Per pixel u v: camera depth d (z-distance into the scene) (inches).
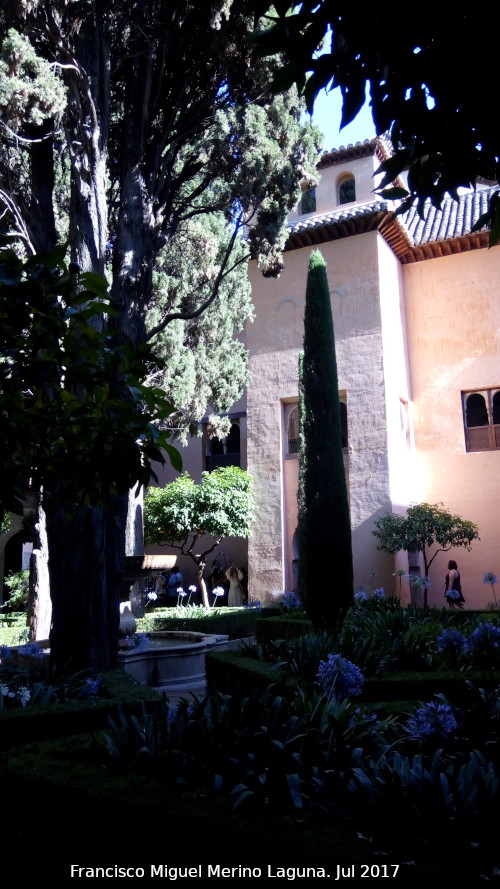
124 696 198.1
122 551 288.4
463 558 670.5
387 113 106.5
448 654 241.0
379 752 131.1
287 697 163.2
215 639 414.0
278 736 125.5
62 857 109.3
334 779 107.1
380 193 123.3
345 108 104.6
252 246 363.3
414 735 131.2
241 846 90.0
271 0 102.1
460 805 94.0
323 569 408.2
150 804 102.9
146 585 707.4
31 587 514.0
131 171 325.7
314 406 436.8
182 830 96.9
